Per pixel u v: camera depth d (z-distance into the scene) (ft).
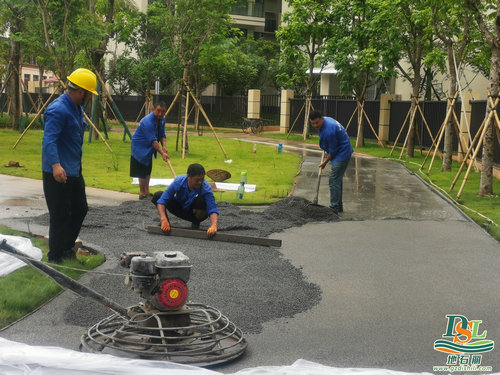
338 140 30.76
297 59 88.12
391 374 12.00
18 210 28.19
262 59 125.29
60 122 18.25
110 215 27.45
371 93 106.63
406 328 15.15
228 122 114.01
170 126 117.29
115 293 16.97
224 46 76.74
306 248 23.30
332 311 16.29
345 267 20.70
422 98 88.99
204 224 26.32
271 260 21.21
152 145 32.14
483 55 52.60
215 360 12.59
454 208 33.27
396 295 17.76
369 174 49.16
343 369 12.19
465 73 78.54
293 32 82.53
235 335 14.30
